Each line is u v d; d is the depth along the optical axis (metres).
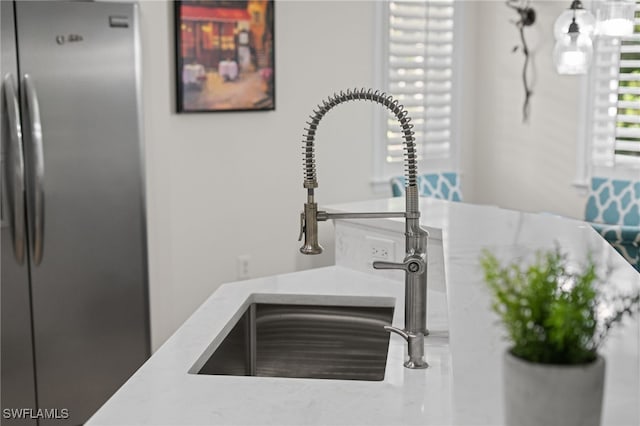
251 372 2.50
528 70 5.24
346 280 2.66
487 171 5.62
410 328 1.78
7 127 3.20
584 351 0.98
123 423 1.48
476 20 5.54
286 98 4.64
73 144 3.38
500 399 1.18
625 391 1.15
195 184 4.29
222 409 1.54
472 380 1.26
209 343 1.98
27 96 3.22
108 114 3.45
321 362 2.50
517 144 5.38
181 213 4.25
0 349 3.28
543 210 5.26
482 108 5.60
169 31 4.10
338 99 1.83
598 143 4.93
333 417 1.49
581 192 5.01
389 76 5.11
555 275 1.05
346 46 4.88
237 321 2.30
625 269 1.94
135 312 3.62
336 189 4.95
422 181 4.92
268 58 4.46
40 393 3.40
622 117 4.79
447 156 5.54
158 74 4.07
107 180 3.48
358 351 2.48
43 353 3.39
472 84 5.60
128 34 3.46
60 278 3.40
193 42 4.15
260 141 4.55
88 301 3.48
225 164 4.41
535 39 5.16
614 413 1.08
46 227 3.35
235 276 4.52
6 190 3.22
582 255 2.13
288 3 4.57
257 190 4.57
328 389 1.63
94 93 3.40
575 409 0.96
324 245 4.86
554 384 0.96
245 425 1.46
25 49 3.23
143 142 3.54
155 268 4.17
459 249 2.21
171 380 1.71
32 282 3.33
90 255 3.47
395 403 1.55
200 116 4.27
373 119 5.08
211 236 4.39
